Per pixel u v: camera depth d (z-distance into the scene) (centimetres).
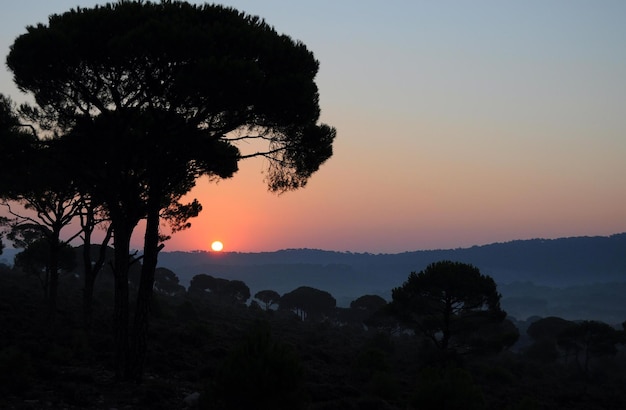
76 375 1564
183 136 1566
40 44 1405
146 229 1661
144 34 1369
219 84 1405
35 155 1684
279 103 1509
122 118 1606
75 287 5266
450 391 1561
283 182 1783
